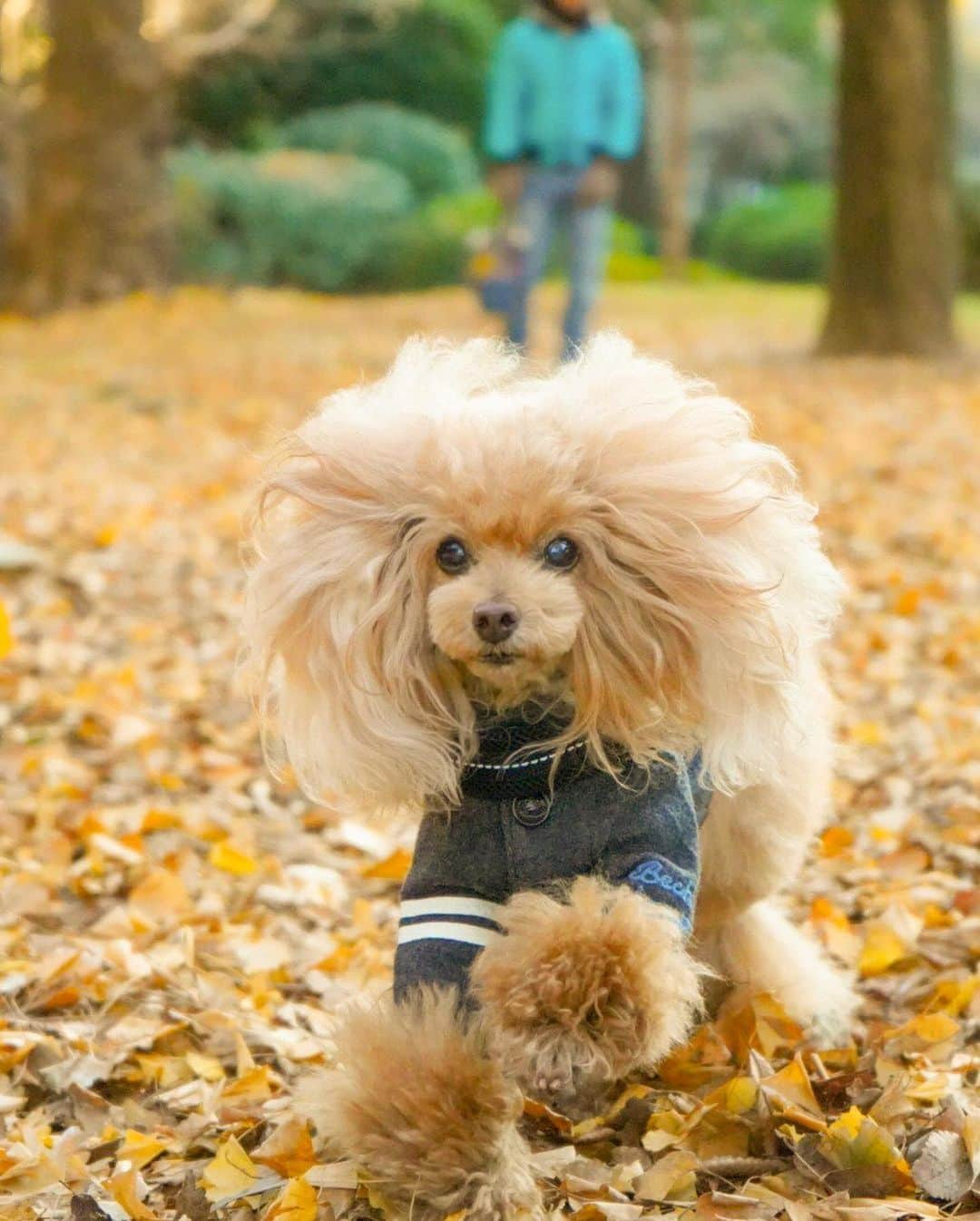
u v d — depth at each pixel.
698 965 2.93
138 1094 3.47
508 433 2.78
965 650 6.85
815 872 4.59
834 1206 2.81
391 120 29.55
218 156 26.98
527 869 2.89
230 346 16.39
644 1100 3.22
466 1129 2.74
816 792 3.38
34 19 22.81
